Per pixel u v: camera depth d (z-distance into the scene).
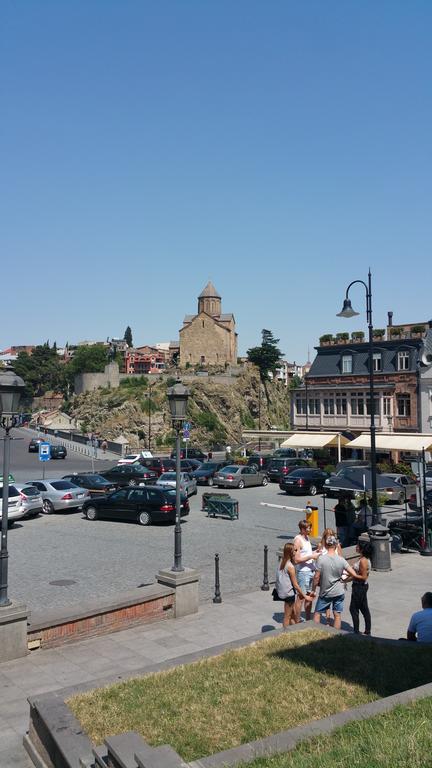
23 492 25.38
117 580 16.06
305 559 11.56
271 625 12.11
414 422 49.34
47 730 6.45
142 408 99.25
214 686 7.45
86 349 142.75
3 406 10.50
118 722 6.46
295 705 6.87
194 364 114.12
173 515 24.34
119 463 50.25
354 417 53.22
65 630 11.02
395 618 12.38
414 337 51.09
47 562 18.14
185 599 12.74
